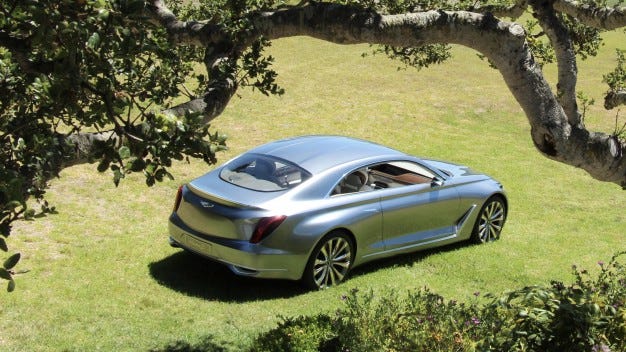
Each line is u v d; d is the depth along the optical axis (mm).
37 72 3525
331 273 8727
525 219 12461
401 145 16797
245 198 8375
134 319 7598
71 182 11977
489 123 19250
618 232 12172
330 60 23891
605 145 5387
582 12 5477
